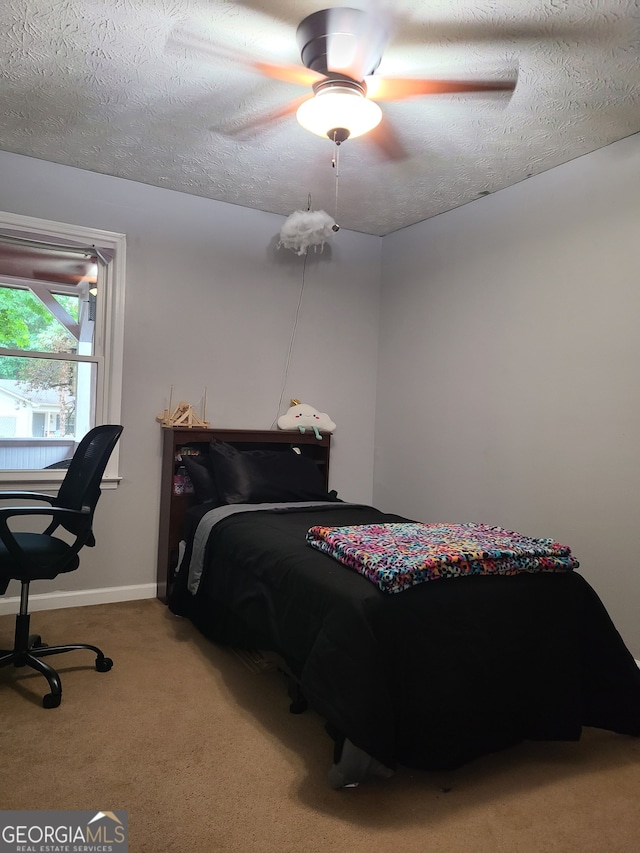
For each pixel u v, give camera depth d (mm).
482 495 3406
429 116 2568
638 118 2543
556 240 3029
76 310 3324
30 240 3164
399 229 4125
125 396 3422
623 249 2717
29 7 1949
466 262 3576
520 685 1941
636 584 2619
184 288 3592
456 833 1582
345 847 1514
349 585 1852
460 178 3217
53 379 3277
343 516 2996
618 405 2715
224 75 2334
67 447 3316
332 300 4125
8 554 2227
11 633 2861
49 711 2154
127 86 2422
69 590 3297
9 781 1730
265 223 3859
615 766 1947
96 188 3316
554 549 2080
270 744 1985
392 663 1740
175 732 2041
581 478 2869
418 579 1838
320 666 1750
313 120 2312
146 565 3506
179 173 3293
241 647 2529
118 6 1945
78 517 2355
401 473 4031
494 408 3350
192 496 3428
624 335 2699
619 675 2070
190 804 1656
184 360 3598
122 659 2631
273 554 2287
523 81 2289
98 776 1771
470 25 1994
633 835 1598
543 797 1757
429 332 3840
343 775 1677
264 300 3863
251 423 3826
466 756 1828
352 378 4211
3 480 3096
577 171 2934
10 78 2375
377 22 1985
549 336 3049
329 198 3576
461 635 1844
